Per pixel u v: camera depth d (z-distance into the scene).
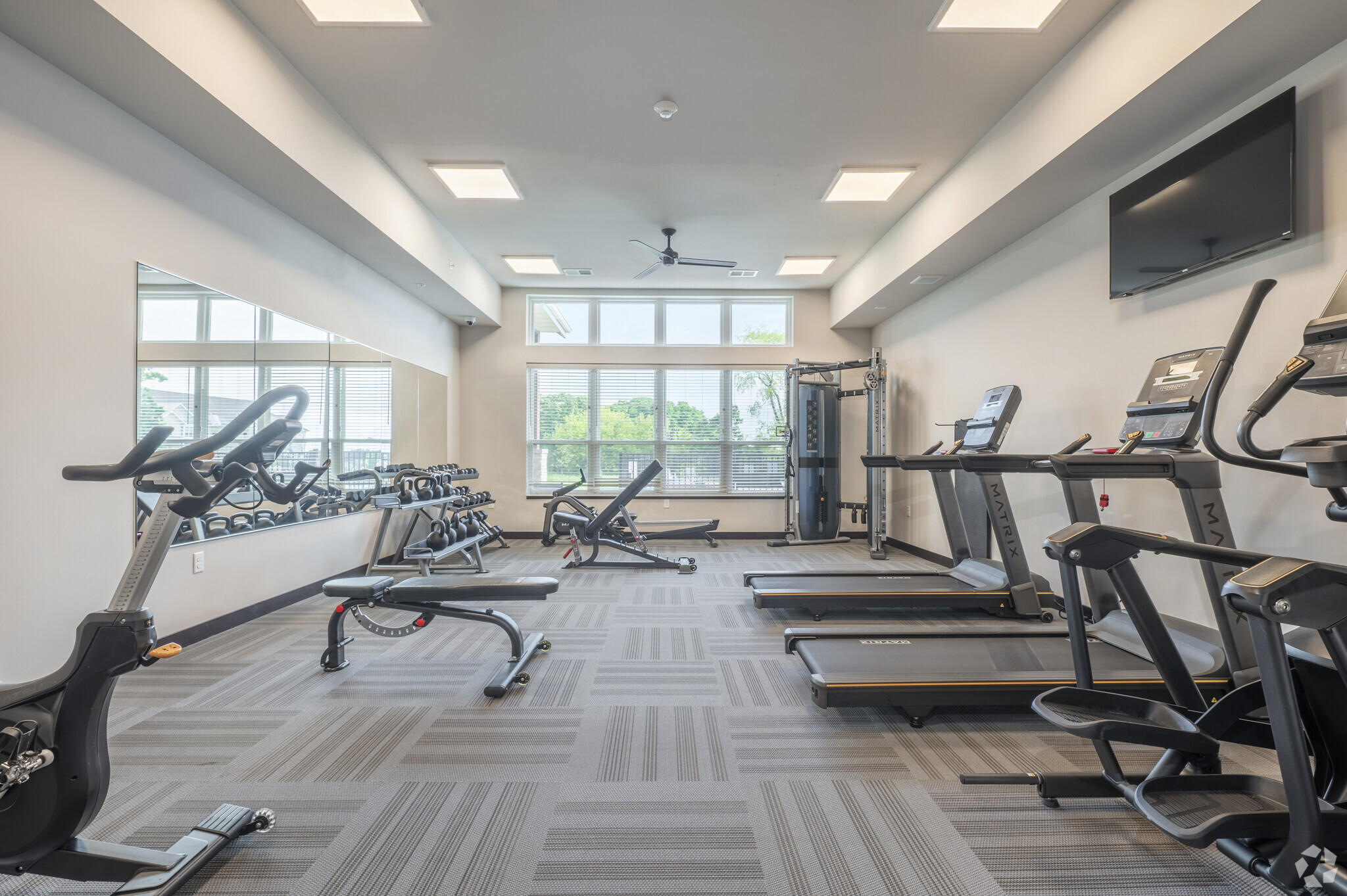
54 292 2.52
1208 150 2.78
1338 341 1.74
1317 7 2.17
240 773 2.00
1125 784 1.75
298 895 1.45
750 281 7.18
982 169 3.97
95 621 1.31
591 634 3.59
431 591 2.92
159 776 1.98
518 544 7.11
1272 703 1.24
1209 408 1.99
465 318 7.01
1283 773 1.25
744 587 4.84
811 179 4.56
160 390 3.02
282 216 3.96
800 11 2.83
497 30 2.96
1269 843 1.42
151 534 1.40
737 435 7.60
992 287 4.83
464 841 1.66
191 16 2.59
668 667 3.02
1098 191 3.67
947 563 5.76
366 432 5.12
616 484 7.54
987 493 3.80
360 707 2.52
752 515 7.55
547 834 1.69
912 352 6.36
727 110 3.65
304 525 4.35
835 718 2.44
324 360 4.45
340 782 1.95
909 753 2.16
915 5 2.80
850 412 7.58
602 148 4.08
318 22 2.93
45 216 2.48
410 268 5.14
